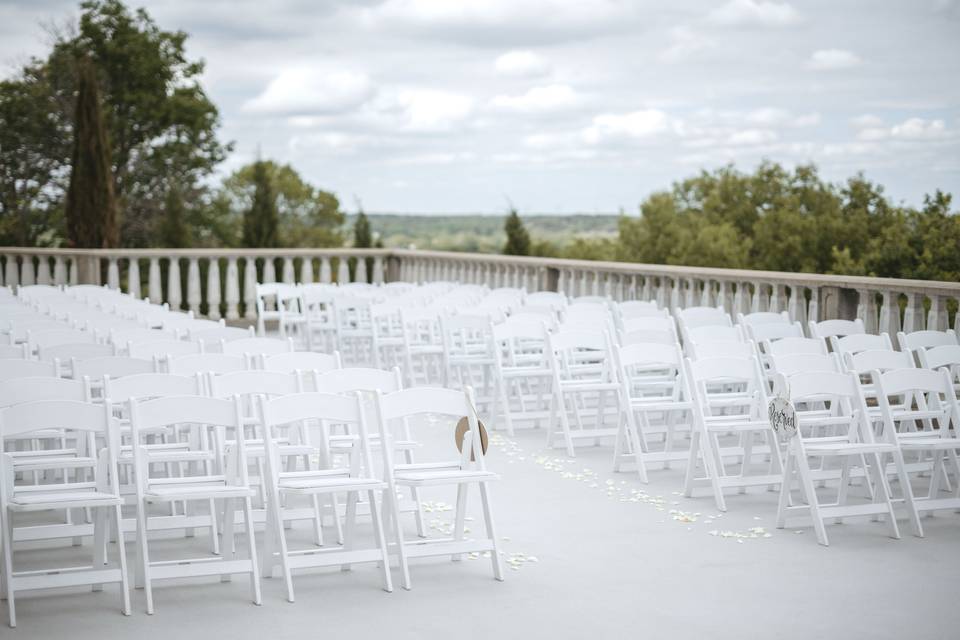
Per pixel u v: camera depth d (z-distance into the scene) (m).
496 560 5.93
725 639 4.98
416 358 14.21
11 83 34.69
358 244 32.25
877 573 6.01
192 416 5.70
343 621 5.22
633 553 6.40
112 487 5.46
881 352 7.80
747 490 8.08
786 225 51.25
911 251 38.56
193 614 5.32
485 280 17.80
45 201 35.03
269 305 19.06
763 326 9.74
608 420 11.02
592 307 11.25
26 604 5.46
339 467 8.34
